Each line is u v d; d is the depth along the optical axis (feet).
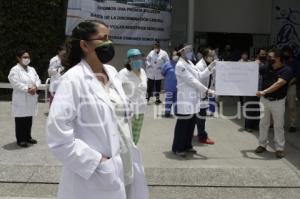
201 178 20.90
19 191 19.19
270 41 58.08
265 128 25.45
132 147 10.67
